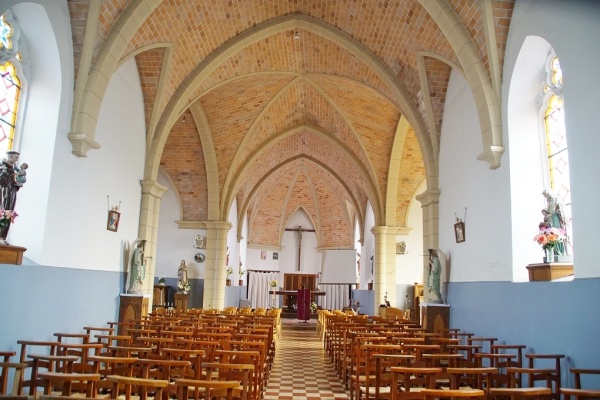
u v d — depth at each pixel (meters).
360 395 6.64
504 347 6.93
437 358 6.35
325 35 12.75
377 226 18.58
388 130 16.81
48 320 7.71
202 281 18.75
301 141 21.41
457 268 10.68
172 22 10.52
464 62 9.07
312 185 27.73
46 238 7.65
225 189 18.72
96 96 8.67
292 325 22.81
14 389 4.48
